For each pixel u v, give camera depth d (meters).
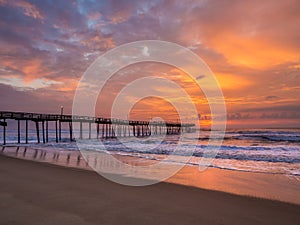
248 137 40.94
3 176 6.85
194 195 5.31
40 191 5.20
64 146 22.36
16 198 4.63
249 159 13.03
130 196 5.02
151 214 3.95
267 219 3.92
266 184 6.77
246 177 7.81
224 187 6.24
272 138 37.50
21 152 15.22
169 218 3.79
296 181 7.23
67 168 8.68
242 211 4.28
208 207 4.45
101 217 3.72
